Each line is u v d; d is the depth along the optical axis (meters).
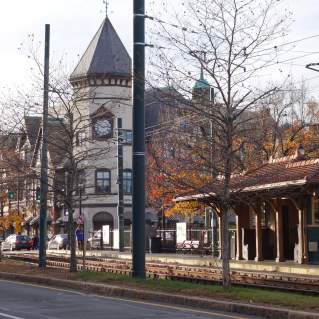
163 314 14.04
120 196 45.12
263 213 30.28
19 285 21.83
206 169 22.30
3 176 35.22
